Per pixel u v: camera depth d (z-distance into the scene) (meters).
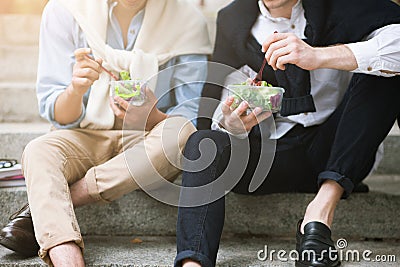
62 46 2.24
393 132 2.72
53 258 1.81
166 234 2.31
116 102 2.08
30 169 1.97
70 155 2.10
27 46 3.46
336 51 1.88
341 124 2.00
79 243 1.86
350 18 2.08
